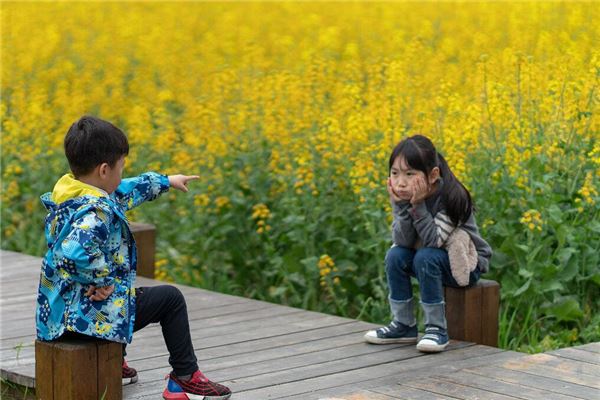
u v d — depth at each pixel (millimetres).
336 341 10477
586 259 12117
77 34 25719
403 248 10258
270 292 14148
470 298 10258
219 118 15469
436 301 9977
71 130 7961
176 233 15141
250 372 9383
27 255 15062
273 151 14172
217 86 16453
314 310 13375
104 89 20641
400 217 10094
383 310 12570
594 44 15180
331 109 15586
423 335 10602
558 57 14641
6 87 21000
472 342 10312
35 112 17844
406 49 16531
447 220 9891
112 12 28672
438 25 21297
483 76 14305
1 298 12477
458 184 9969
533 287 11773
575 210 12031
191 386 8328
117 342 8227
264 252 14383
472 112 12844
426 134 13516
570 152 12625
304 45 21594
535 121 13109
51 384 8172
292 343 10406
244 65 18516
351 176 13281
